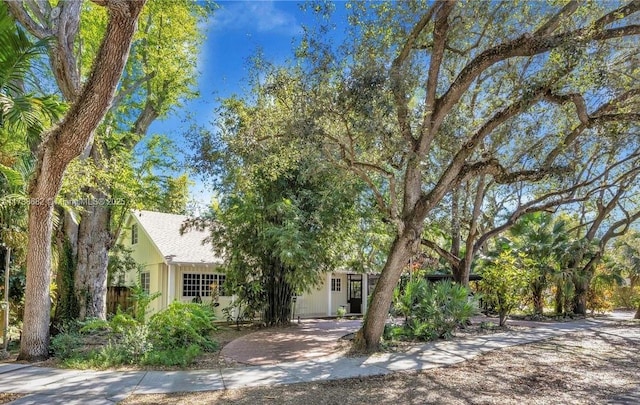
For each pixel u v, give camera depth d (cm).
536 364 838
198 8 1356
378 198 975
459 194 1501
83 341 966
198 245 1767
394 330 1119
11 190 885
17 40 797
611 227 2058
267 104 932
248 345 1037
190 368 780
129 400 578
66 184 973
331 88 781
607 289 2289
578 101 838
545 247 1916
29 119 771
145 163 1541
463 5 902
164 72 1369
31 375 709
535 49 782
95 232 1248
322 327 1439
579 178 1457
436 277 1900
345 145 871
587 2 823
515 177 915
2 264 1104
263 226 1373
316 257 1316
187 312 968
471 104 1131
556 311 2045
